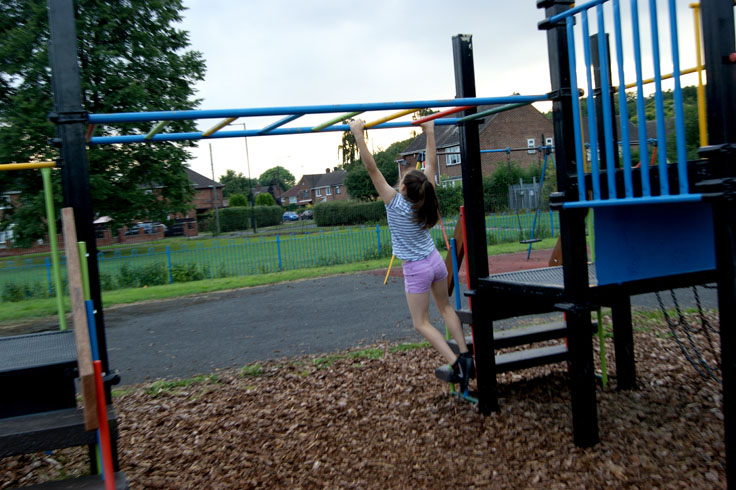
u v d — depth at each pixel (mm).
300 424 4297
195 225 50406
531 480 3088
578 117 3086
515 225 23781
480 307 4121
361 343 6949
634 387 4445
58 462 3990
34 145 19766
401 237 3848
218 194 66875
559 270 4617
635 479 2973
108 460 2447
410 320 8125
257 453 3836
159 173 22266
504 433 3750
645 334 6113
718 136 2301
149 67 22000
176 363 6812
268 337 7902
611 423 3746
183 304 11898
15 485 3658
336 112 2998
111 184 21656
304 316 9344
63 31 2848
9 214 20750
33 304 13641
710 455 3164
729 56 2279
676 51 2461
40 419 2752
